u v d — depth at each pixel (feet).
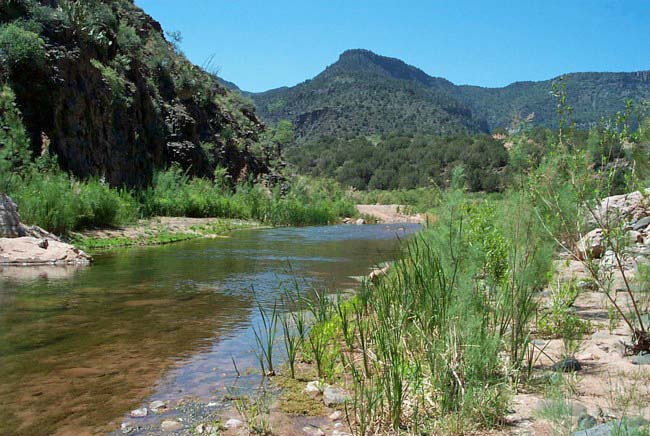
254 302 22.41
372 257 39.63
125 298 22.74
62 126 59.62
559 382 10.36
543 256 13.84
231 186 103.04
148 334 17.29
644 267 15.79
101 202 50.52
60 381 13.06
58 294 23.18
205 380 13.29
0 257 31.19
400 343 14.14
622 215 17.33
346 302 21.72
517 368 12.22
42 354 15.08
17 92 55.31
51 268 30.53
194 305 21.67
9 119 49.42
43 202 41.45
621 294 19.60
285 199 98.43
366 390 10.86
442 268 13.38
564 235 16.30
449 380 11.28
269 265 34.04
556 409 8.84
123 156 73.31
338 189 131.75
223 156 105.60
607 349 13.98
